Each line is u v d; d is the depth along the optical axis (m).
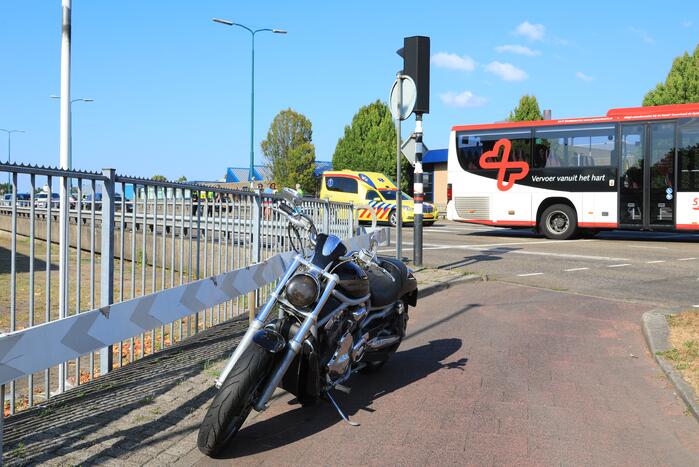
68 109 7.70
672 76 42.06
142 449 4.05
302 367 4.29
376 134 52.28
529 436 4.50
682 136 18.64
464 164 21.55
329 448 4.26
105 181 5.21
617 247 17.17
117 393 4.96
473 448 4.29
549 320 8.37
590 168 19.75
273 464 4.00
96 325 4.39
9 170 4.13
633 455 4.20
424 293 10.04
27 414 4.48
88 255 5.28
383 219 26.25
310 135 53.44
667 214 18.80
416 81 11.73
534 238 20.61
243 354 4.02
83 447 4.00
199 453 4.09
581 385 5.67
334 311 4.46
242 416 4.06
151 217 5.82
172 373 5.45
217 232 6.87
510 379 5.85
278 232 8.31
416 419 4.82
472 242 18.92
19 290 10.86
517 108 48.56
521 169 20.67
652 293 10.34
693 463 4.08
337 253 4.43
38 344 3.84
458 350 6.89
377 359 5.59
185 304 5.54
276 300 4.26
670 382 5.64
